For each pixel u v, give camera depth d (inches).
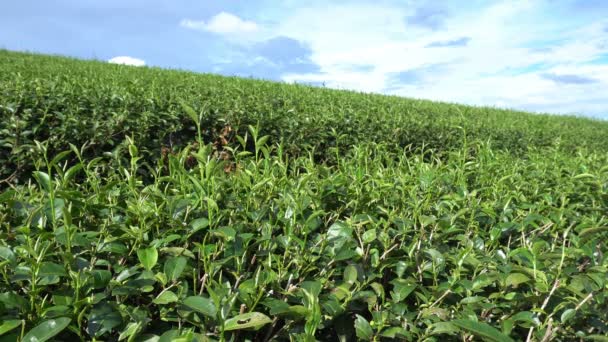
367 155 125.6
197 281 63.4
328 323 59.5
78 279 52.5
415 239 75.1
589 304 64.8
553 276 66.4
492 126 343.6
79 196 67.1
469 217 90.7
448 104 537.6
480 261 68.9
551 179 130.0
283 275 64.0
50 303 54.8
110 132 180.9
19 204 68.6
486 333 51.4
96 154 179.9
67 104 189.9
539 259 70.9
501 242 89.6
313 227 75.0
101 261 60.8
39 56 506.3
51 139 171.5
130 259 64.7
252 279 61.2
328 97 395.5
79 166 67.6
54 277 54.5
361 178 89.9
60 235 58.1
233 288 61.0
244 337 58.4
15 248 56.7
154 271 60.7
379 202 95.1
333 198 90.3
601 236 88.0
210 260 66.4
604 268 67.3
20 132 161.3
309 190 83.9
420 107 426.3
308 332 49.1
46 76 278.5
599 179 114.4
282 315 58.0
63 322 47.3
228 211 75.4
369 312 68.9
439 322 57.3
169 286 58.4
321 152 238.4
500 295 64.5
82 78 283.9
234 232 63.6
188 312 54.1
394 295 64.3
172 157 75.3
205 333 53.0
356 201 86.1
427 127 289.9
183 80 370.0
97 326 50.7
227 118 219.8
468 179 120.3
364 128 258.4
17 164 159.0
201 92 287.4
